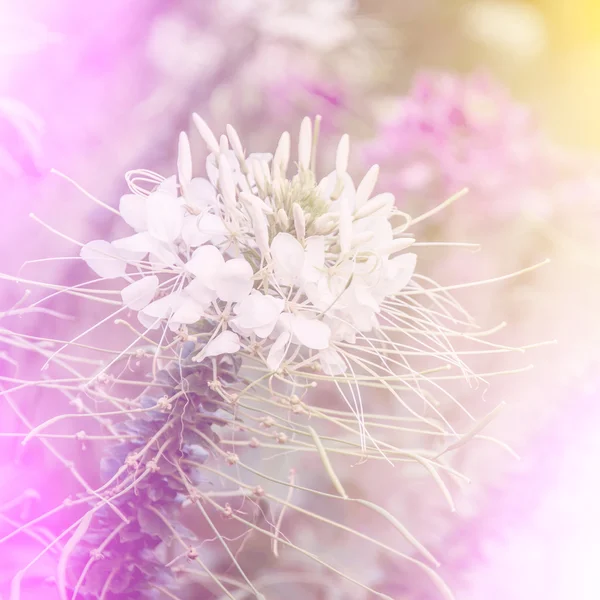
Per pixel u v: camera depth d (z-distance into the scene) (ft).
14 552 2.14
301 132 2.10
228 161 2.09
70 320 2.50
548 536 2.55
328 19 3.74
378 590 2.53
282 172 2.09
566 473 2.57
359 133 3.98
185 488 2.07
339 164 2.11
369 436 2.00
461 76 5.02
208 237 2.05
